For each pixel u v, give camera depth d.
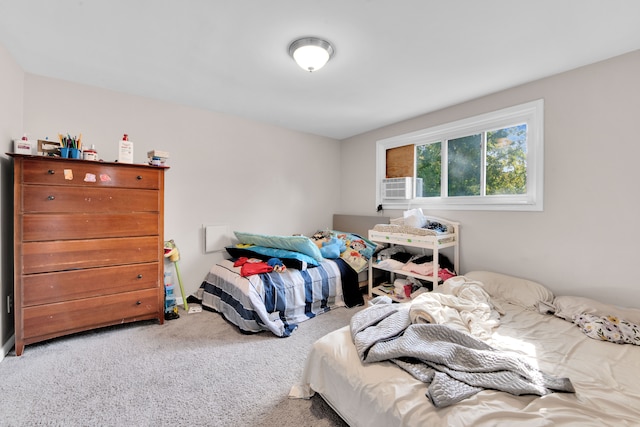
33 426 1.37
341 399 1.35
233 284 2.67
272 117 3.40
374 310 1.78
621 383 1.28
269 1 1.48
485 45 1.87
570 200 2.22
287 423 1.41
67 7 1.54
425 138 3.31
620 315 1.89
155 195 2.49
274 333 2.36
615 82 2.01
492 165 2.76
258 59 2.08
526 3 1.48
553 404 1.06
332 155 4.33
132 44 1.90
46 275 2.05
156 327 2.49
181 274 3.06
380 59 2.05
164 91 2.68
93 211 2.21
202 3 1.50
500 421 0.97
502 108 2.58
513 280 2.43
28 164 1.98
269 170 3.69
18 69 2.20
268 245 3.08
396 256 3.23
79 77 2.40
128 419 1.42
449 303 1.91
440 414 1.02
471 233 2.86
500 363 1.21
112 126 2.67
